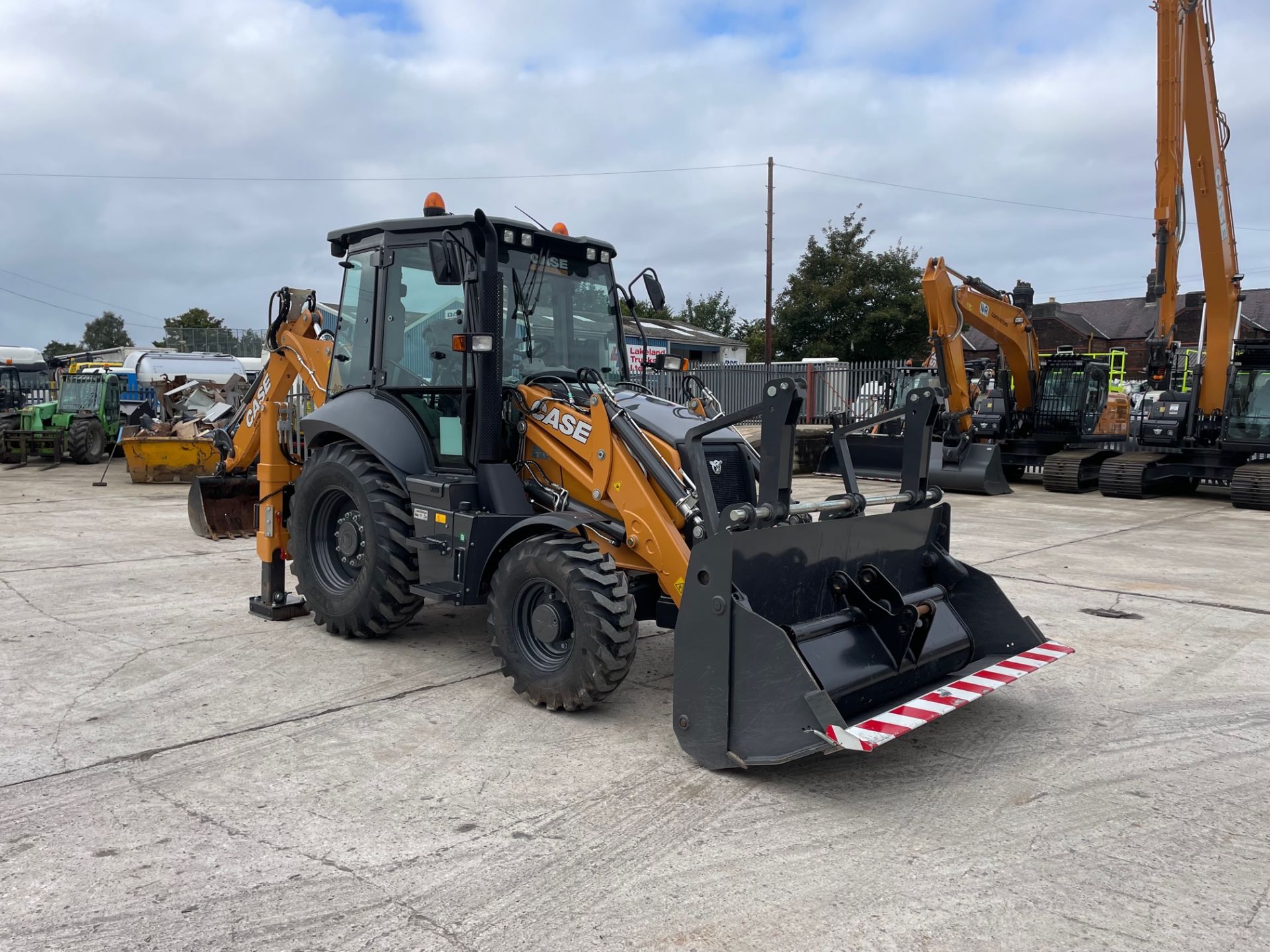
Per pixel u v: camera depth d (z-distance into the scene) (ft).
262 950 8.50
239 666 17.13
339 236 19.30
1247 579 26.27
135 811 11.30
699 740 12.56
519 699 15.48
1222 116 47.42
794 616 13.21
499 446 16.42
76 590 23.30
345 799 11.72
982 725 14.69
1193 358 61.41
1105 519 39.58
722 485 15.49
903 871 10.10
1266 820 11.41
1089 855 10.48
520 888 9.65
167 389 56.85
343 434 18.58
